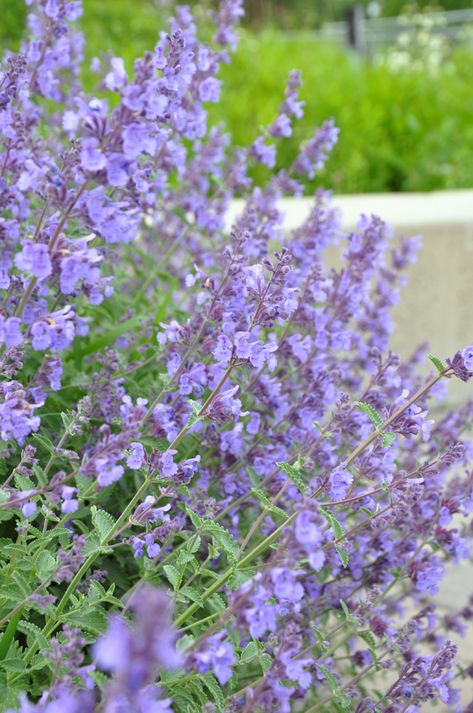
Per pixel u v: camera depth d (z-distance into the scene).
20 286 2.52
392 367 2.91
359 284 3.23
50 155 3.62
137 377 3.27
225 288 2.55
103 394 2.78
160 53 2.45
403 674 2.52
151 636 1.08
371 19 22.02
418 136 9.05
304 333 3.21
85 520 2.78
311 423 2.95
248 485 2.91
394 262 4.03
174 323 2.64
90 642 2.15
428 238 5.95
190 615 2.35
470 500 2.91
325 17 21.20
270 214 3.64
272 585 1.76
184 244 4.04
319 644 2.58
